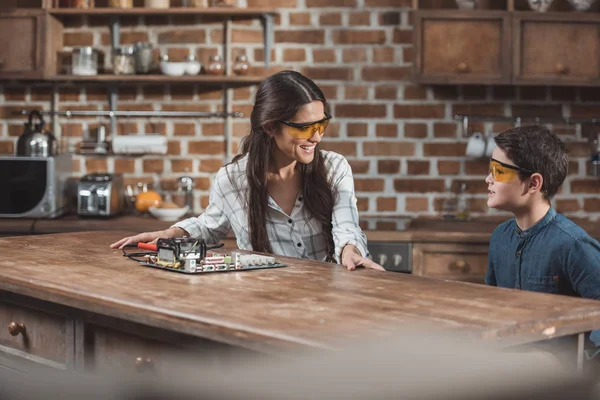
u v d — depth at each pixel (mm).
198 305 1658
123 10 4312
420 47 4133
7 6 4469
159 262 2166
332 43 4461
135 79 4309
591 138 4477
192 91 4543
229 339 1473
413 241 3893
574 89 4465
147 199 4340
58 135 4586
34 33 4309
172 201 4562
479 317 1562
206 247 2369
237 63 4355
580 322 1589
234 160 2611
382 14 4445
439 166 4492
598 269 2057
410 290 1844
